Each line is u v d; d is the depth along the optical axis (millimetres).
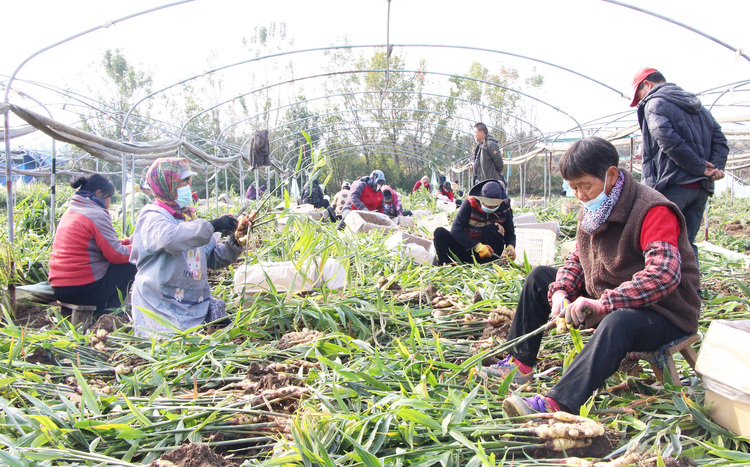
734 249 7816
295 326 3600
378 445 1982
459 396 2369
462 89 46031
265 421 2324
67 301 4777
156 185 3971
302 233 3660
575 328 2410
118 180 24578
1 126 8734
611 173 2311
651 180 4512
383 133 26859
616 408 2355
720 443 2090
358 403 2328
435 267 4805
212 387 2801
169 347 3154
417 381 2592
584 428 1964
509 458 2031
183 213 4246
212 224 4016
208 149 22391
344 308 3602
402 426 2059
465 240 5203
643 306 2275
